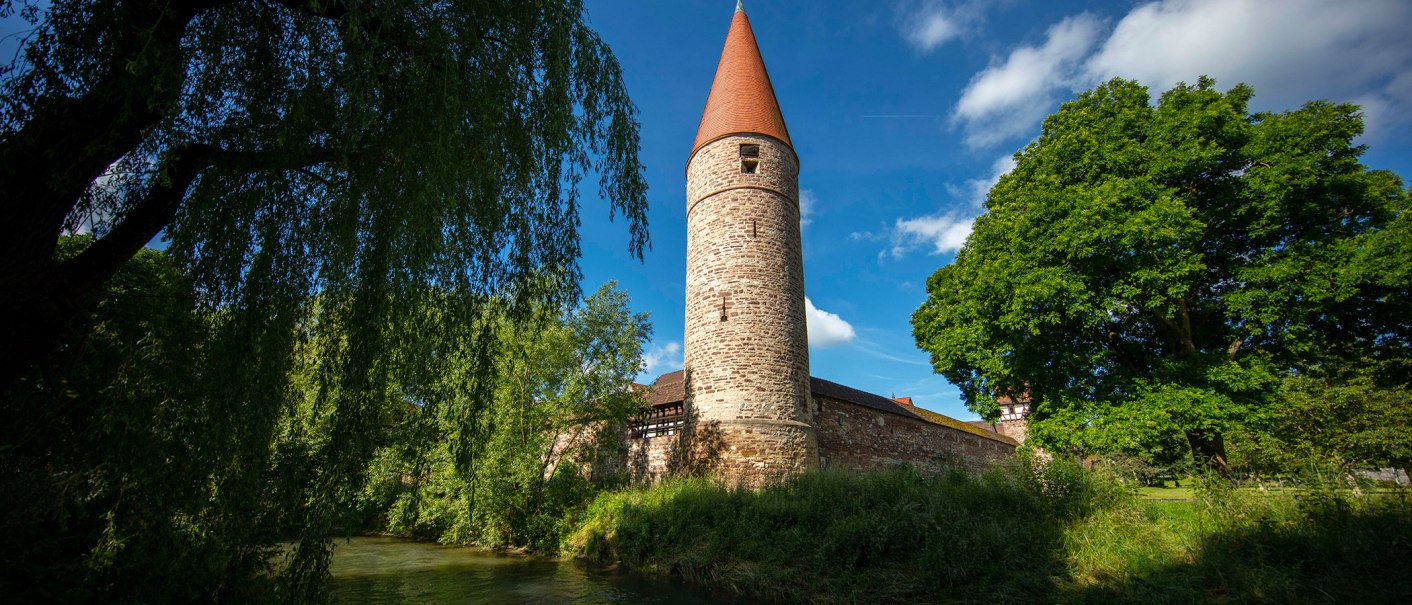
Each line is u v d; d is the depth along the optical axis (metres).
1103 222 11.03
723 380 15.73
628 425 21.05
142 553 5.22
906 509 10.56
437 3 5.45
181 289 5.20
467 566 13.50
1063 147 13.02
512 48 5.77
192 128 4.86
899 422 25.89
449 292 5.80
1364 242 10.46
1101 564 8.53
